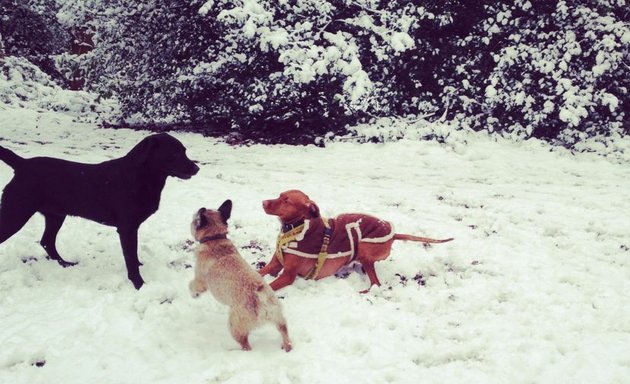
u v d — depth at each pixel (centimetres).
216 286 368
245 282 354
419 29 1399
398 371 348
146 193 457
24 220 457
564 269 527
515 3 1321
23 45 2155
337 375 341
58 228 506
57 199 461
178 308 424
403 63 1405
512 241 610
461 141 1219
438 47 1431
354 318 412
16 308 416
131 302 429
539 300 458
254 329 358
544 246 594
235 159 1105
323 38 1284
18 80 1875
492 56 1370
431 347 380
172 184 827
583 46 1284
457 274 513
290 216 462
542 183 934
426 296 462
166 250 553
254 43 1207
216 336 388
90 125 1516
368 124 1334
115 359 351
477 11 1404
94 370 340
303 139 1299
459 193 836
